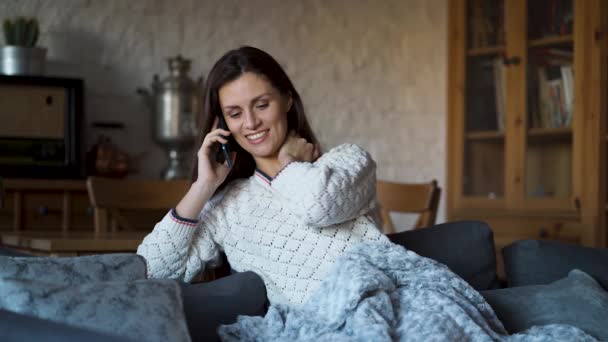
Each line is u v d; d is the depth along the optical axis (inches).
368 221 68.7
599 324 67.5
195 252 71.4
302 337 56.2
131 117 160.1
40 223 139.1
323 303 59.3
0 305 47.8
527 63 154.2
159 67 162.2
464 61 163.8
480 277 77.0
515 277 78.7
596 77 140.9
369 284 56.6
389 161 183.0
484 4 161.5
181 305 53.5
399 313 57.6
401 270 62.5
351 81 179.6
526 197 152.9
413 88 185.6
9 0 151.9
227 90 69.9
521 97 154.9
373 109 181.6
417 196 120.8
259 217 69.9
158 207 116.2
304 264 67.4
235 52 70.7
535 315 68.9
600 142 140.6
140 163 160.6
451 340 55.0
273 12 172.4
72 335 40.4
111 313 49.6
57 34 155.0
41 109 139.2
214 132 70.8
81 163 140.6
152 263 68.8
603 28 140.5
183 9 164.4
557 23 148.6
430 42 187.2
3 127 136.9
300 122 74.2
